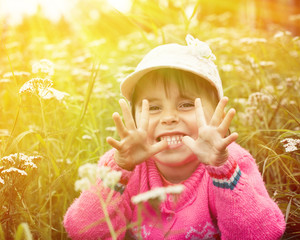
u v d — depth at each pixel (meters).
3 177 1.79
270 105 3.00
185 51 1.90
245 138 2.69
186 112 1.82
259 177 1.90
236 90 3.77
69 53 6.65
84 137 2.64
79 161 2.44
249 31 7.01
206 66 1.89
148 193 1.17
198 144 1.62
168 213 1.83
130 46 6.55
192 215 1.82
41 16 9.15
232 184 1.65
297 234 2.10
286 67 4.31
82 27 10.20
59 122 2.88
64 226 1.91
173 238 1.82
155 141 1.83
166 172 1.90
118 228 1.83
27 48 5.89
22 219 1.88
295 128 2.75
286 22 7.93
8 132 2.78
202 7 11.34
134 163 1.69
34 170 1.91
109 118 3.33
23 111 2.84
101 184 1.78
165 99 1.83
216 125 1.60
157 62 1.86
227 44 5.38
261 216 1.68
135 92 1.96
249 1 9.54
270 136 2.74
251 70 3.99
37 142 2.52
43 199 2.29
